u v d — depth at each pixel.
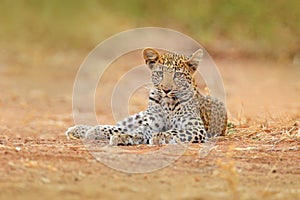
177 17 32.66
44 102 19.30
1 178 8.68
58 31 31.17
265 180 9.20
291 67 25.59
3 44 29.62
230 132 12.88
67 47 30.02
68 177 8.87
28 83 22.83
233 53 27.98
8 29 31.25
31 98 19.92
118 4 34.22
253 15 29.52
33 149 10.50
